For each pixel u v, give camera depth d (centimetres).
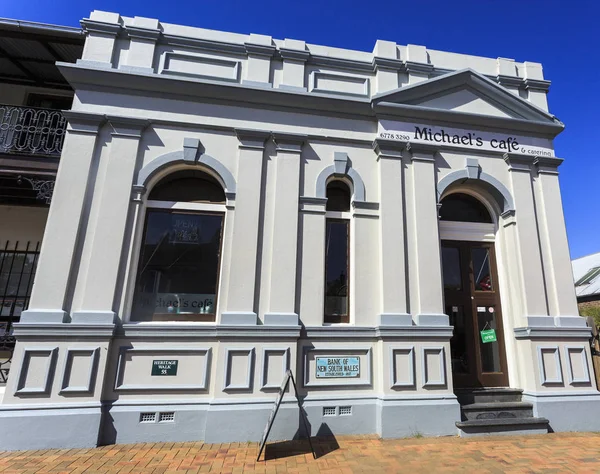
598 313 1515
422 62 707
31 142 625
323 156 643
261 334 541
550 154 711
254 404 520
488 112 704
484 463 442
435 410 548
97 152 579
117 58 622
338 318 601
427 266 613
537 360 604
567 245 667
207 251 600
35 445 462
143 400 511
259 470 415
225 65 652
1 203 763
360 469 421
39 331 491
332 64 686
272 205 605
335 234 639
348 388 560
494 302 675
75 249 536
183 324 548
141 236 582
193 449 476
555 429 571
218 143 616
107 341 508
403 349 569
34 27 643
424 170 654
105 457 443
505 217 682
